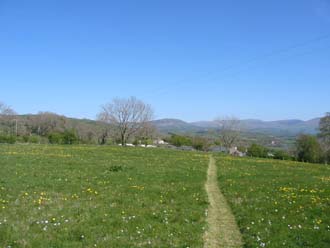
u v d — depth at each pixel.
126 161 44.91
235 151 98.88
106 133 109.50
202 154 68.50
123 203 20.88
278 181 32.12
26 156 44.84
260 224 17.17
